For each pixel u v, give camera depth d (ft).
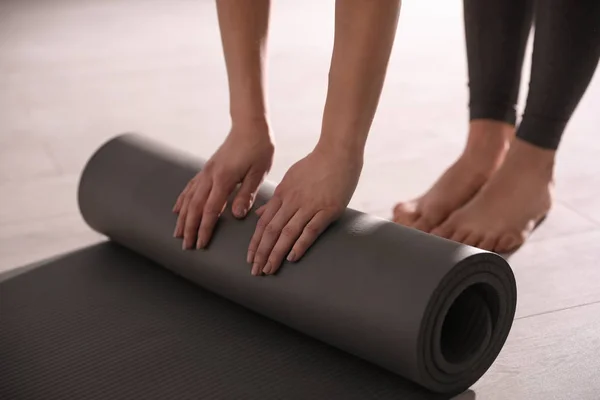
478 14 6.50
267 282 4.99
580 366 4.98
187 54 11.34
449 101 9.71
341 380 4.75
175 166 5.79
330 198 4.89
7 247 6.30
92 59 11.02
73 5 13.65
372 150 8.20
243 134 5.38
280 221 4.94
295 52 11.50
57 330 5.18
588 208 6.99
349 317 4.67
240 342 5.08
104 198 5.92
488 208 6.34
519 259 6.16
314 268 4.82
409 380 4.78
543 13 6.12
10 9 13.29
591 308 5.56
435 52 11.66
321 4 13.97
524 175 6.46
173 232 5.49
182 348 5.00
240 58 5.31
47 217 6.79
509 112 6.75
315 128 8.78
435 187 6.66
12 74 10.36
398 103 9.59
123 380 4.71
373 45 4.71
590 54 6.14
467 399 4.70
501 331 4.86
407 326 4.45
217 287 5.36
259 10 5.25
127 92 9.84
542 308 5.56
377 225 4.92
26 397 4.57
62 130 8.67
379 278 4.61
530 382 4.84
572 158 8.05
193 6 13.80
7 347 5.02
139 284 5.72
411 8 13.89
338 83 4.82
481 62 6.59
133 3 13.91
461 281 4.57
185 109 9.37
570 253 6.25
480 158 6.66
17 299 5.54
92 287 5.68
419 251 4.64
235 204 5.26
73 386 4.66
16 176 7.56
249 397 4.57
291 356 4.95
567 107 6.37
